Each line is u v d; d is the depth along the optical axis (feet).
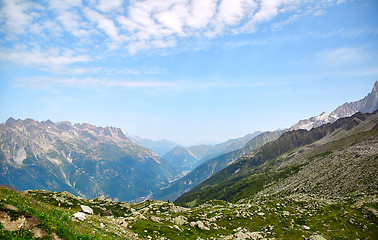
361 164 525.75
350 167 545.85
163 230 207.82
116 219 210.59
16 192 95.91
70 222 89.30
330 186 506.07
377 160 499.51
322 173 616.39
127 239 123.54
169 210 391.04
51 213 88.07
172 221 262.26
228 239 196.34
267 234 261.03
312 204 344.90
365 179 444.14
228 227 290.56
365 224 257.34
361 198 336.08
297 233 260.42
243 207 393.50
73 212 123.75
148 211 359.87
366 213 277.85
